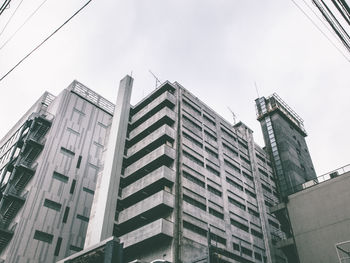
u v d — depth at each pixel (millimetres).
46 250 38250
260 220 44781
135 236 32062
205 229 34719
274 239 44062
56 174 44062
